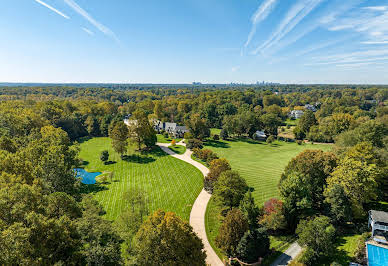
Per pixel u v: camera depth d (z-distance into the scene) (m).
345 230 43.88
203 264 28.97
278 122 147.62
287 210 45.12
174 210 54.56
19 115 99.19
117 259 25.86
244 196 47.75
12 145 57.44
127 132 95.44
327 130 124.44
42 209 28.52
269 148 113.75
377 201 51.62
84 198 45.44
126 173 78.31
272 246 41.62
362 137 71.06
